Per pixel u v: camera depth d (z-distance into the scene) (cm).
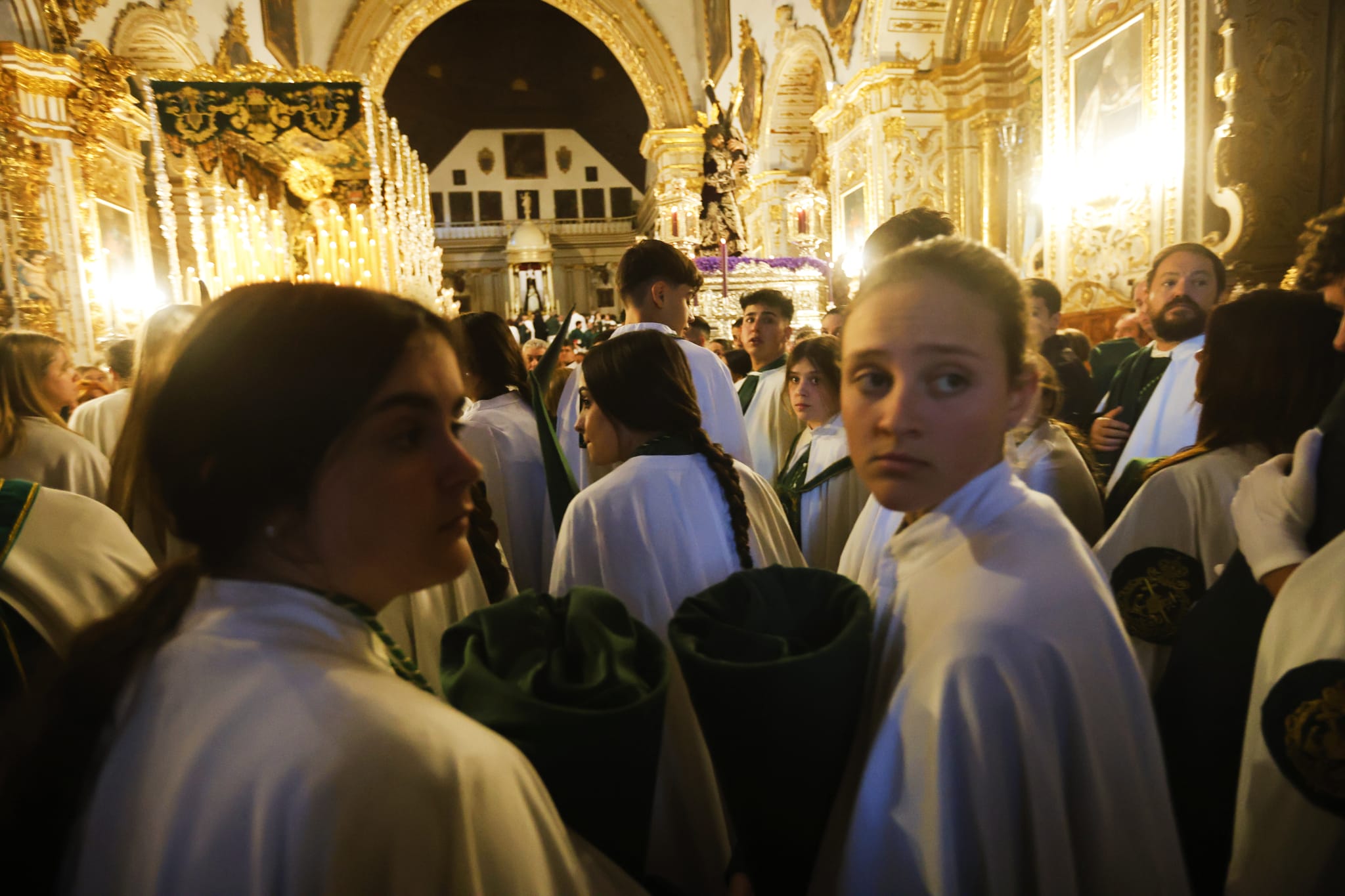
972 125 1102
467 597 165
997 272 77
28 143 782
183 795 49
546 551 244
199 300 588
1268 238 587
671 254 252
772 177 1731
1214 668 107
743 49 1781
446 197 3002
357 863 47
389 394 57
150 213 1109
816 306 1134
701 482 147
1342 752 76
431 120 2802
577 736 74
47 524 111
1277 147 590
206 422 55
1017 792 71
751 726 78
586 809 77
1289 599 84
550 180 3059
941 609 76
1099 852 73
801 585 97
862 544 126
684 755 126
